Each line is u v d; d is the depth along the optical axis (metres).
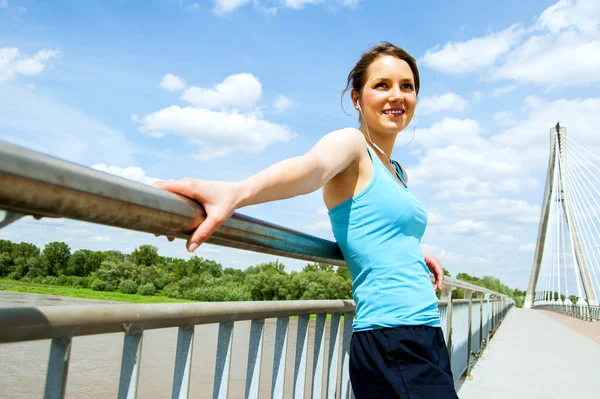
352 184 1.39
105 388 12.54
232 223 0.99
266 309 1.28
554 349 8.63
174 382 1.02
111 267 63.62
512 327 13.99
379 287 1.37
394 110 1.63
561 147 53.97
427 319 1.39
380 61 1.65
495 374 5.62
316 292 60.91
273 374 1.41
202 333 23.28
